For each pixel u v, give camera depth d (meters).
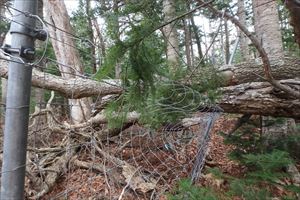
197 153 4.54
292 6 2.80
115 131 5.50
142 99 2.78
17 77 1.92
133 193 4.39
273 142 4.75
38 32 2.01
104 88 4.73
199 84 3.49
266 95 4.18
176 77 3.32
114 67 2.61
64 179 5.02
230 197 3.57
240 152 4.62
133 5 2.40
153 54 2.60
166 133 4.71
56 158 5.36
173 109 3.50
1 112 5.39
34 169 5.04
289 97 4.09
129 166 4.73
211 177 4.28
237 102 4.29
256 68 4.18
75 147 5.36
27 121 1.95
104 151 5.05
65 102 7.70
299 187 3.33
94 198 4.38
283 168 4.20
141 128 4.97
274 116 4.42
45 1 7.11
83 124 5.56
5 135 1.90
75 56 6.80
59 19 6.89
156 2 2.50
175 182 4.32
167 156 4.96
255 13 5.29
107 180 4.55
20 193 1.90
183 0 2.61
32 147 5.43
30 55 1.96
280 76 4.20
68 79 4.84
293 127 5.07
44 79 4.64
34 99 8.91
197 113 4.07
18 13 1.95
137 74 2.59
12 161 1.88
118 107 3.00
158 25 2.48
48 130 5.90
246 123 4.94
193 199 3.11
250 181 3.42
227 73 4.26
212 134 5.89
